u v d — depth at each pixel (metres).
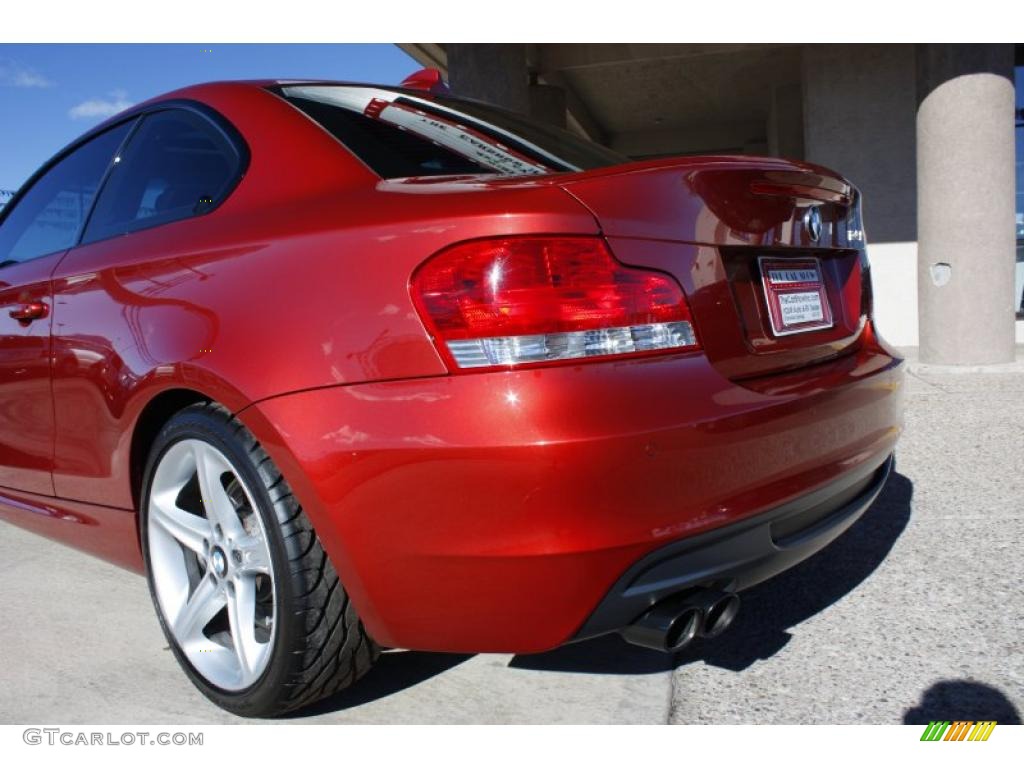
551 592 1.59
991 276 6.90
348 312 1.71
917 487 3.62
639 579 1.62
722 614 1.81
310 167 2.05
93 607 2.76
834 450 1.95
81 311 2.35
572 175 1.76
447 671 2.24
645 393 1.61
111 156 2.70
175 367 1.95
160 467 2.13
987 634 2.28
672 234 1.73
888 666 2.15
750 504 1.71
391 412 1.63
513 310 1.59
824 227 2.21
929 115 6.96
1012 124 6.89
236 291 1.90
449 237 1.64
